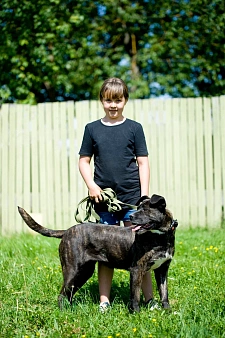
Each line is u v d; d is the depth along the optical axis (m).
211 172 9.47
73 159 9.52
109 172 5.04
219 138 9.46
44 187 9.58
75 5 13.44
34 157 9.61
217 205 9.46
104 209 5.13
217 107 9.45
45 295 5.14
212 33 14.25
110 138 5.06
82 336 3.91
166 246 4.56
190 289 5.28
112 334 3.99
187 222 9.46
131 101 9.51
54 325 4.17
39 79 13.20
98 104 9.51
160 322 4.16
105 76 14.82
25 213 4.91
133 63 14.68
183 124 9.48
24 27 12.84
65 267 4.75
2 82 13.60
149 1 14.80
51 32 12.96
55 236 4.90
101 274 5.00
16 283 5.52
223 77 15.47
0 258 6.70
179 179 9.46
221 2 14.03
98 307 4.77
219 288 5.21
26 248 7.40
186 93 14.55
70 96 15.90
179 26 14.38
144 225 4.44
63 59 13.56
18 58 12.91
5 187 9.64
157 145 9.48
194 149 9.48
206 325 3.99
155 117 9.48
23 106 9.63
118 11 14.07
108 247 4.69
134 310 4.52
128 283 5.68
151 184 9.47
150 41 14.32
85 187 9.49
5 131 9.66
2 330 4.12
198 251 7.07
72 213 9.50
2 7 13.00
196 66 14.45
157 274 4.78
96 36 14.35
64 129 9.55
